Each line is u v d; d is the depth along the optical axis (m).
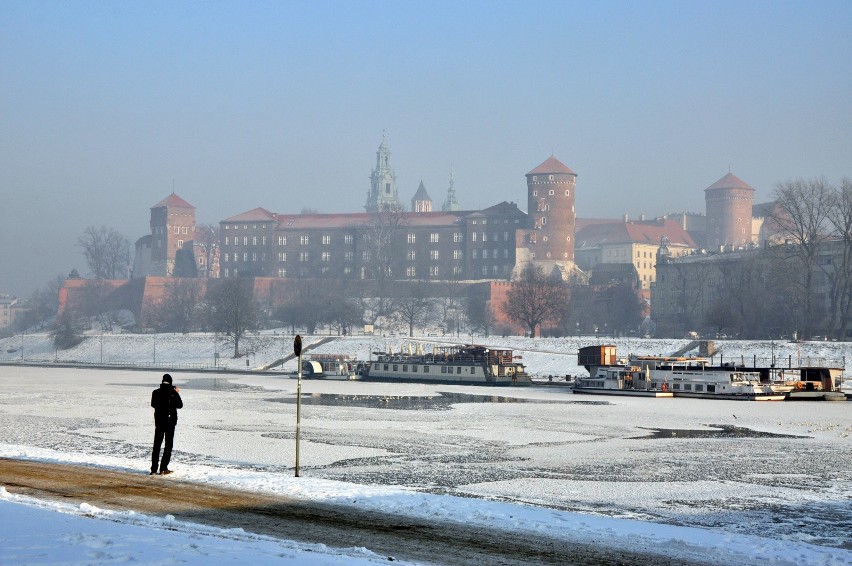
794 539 77.19
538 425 188.75
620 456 137.88
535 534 66.81
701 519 86.50
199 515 68.88
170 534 58.16
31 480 83.12
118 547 53.72
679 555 62.06
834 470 123.50
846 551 66.94
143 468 92.50
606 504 94.00
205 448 140.88
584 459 133.88
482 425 187.12
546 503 92.62
